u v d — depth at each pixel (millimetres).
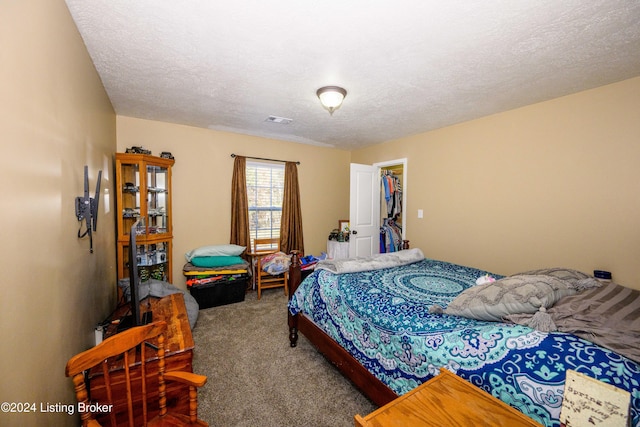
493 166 3025
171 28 1598
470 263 3254
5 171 828
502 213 2941
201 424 1176
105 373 1032
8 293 833
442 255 3574
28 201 971
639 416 822
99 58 1937
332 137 4191
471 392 957
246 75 2186
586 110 2348
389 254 2775
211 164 3865
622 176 2160
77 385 957
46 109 1135
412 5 1384
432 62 1952
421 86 2346
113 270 2686
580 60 1896
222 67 2061
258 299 3744
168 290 2777
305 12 1442
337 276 2238
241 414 1660
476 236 3189
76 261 1501
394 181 5012
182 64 2020
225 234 4004
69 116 1435
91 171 1938
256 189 4324
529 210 2723
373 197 4555
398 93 2496
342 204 5172
